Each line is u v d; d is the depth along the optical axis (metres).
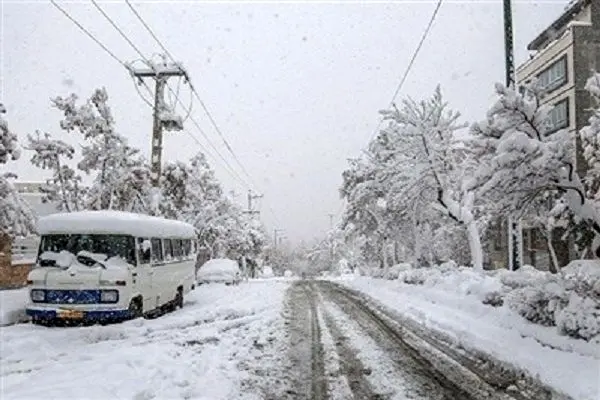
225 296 23.48
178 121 22.62
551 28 41.59
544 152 11.94
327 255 121.75
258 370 9.48
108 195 25.03
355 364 9.92
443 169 25.73
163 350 10.87
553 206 20.17
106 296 13.45
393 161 28.53
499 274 19.69
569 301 11.23
